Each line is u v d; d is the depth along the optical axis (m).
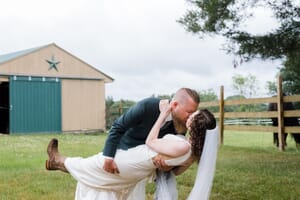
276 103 10.26
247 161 7.63
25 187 5.33
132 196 3.13
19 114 15.97
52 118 16.80
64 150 9.40
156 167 2.94
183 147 2.77
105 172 3.02
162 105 2.89
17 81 15.95
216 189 5.11
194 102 2.85
